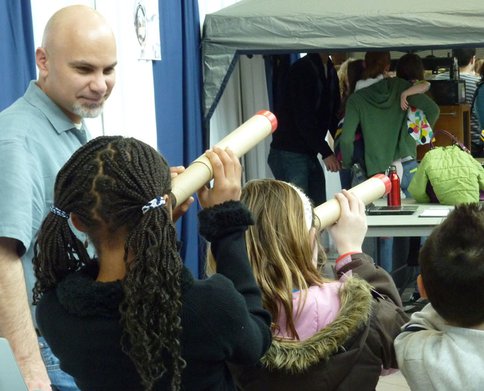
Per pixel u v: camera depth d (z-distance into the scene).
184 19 4.73
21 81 2.83
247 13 4.73
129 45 3.99
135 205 1.13
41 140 1.90
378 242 5.08
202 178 1.31
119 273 1.17
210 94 4.88
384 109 5.08
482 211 1.51
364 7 4.57
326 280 1.65
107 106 3.80
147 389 1.10
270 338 1.27
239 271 1.24
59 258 1.22
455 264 1.44
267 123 1.53
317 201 5.72
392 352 1.58
